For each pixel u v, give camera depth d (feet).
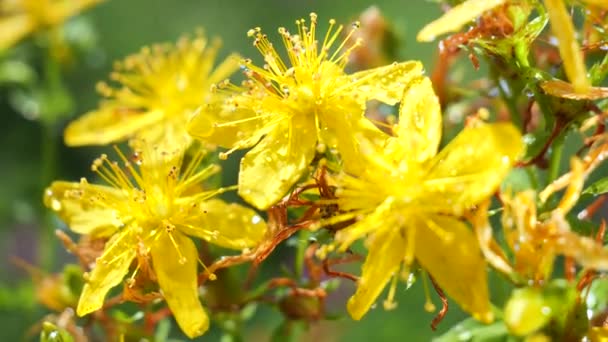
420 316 0.97
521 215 0.66
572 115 0.71
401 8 1.26
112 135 0.83
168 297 0.70
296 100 0.71
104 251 0.73
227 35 1.52
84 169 1.37
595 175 0.89
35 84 1.05
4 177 1.38
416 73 0.71
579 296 0.67
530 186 0.73
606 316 0.70
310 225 0.69
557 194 0.73
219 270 0.76
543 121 0.75
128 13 1.56
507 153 0.66
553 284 0.65
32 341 1.06
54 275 0.87
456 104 0.82
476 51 0.73
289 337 0.79
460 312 0.97
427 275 0.71
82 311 0.70
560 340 0.67
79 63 0.99
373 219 0.67
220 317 0.79
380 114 0.81
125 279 0.72
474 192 0.66
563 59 0.67
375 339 0.97
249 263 0.81
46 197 0.74
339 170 0.69
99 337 0.83
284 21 1.50
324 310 0.78
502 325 0.69
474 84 0.82
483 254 0.66
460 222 0.67
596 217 0.88
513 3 0.72
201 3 1.56
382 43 0.87
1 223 0.97
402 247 0.67
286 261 1.01
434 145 0.68
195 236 0.73
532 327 0.64
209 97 0.73
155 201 0.72
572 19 0.72
